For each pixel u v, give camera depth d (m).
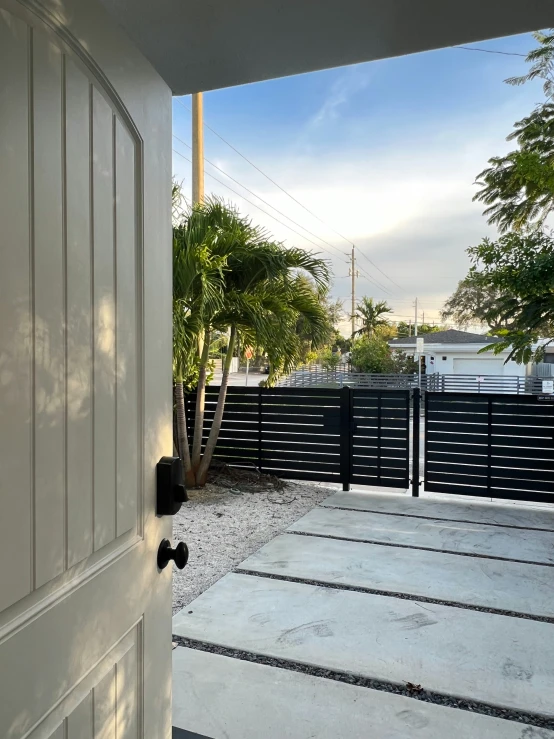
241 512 5.02
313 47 1.93
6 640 0.77
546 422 5.12
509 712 2.13
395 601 3.12
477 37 1.88
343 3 1.66
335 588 3.30
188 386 6.39
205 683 2.30
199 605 3.06
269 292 5.74
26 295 0.82
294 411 6.06
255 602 3.10
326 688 2.28
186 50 1.94
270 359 5.81
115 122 1.12
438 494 5.81
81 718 0.98
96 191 1.04
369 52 1.96
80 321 0.98
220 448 6.39
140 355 1.23
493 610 3.01
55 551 0.90
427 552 3.94
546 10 1.70
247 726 2.02
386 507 5.20
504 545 4.09
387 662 2.48
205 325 5.39
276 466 6.17
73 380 0.95
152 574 1.29
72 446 0.95
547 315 5.38
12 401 0.79
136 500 1.21
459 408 5.39
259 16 1.73
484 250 5.47
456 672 2.40
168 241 1.38
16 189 0.80
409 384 18.77
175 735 1.96
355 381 19.61
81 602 0.98
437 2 1.66
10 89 0.78
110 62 1.09
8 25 0.78
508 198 12.60
